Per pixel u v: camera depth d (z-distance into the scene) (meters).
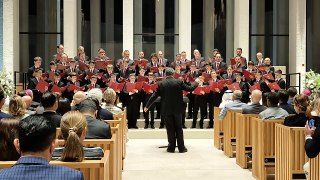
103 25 17.03
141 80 12.69
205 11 17.28
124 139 8.98
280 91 7.84
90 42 16.98
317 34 16.94
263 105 8.55
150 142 11.77
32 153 2.37
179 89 10.05
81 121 3.80
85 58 13.88
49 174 2.32
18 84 14.50
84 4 16.92
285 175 6.23
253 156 7.51
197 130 12.54
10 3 14.95
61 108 6.74
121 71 13.29
